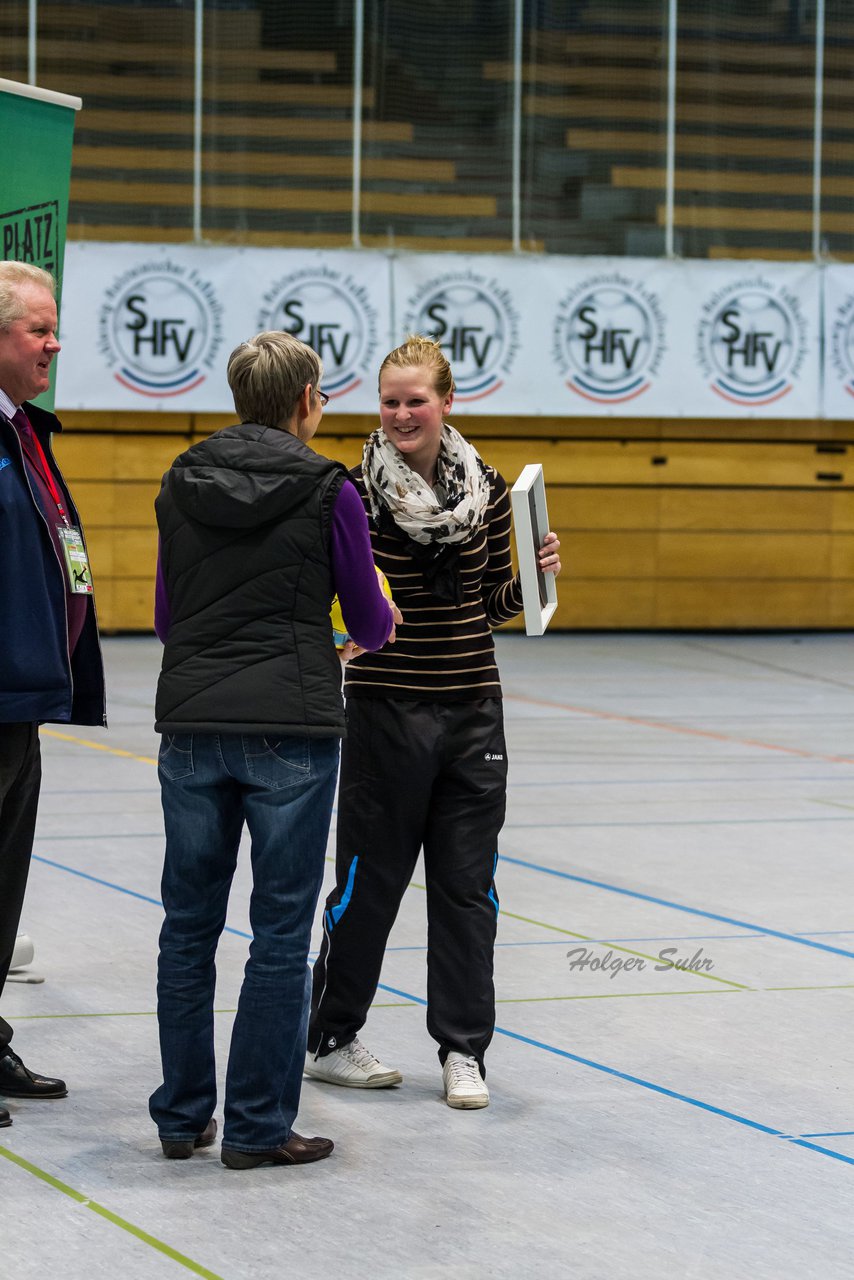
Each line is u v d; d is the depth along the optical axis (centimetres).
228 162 1952
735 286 2023
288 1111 452
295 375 453
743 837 945
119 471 2017
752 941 713
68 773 1116
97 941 684
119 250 1875
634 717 1443
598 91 2023
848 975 662
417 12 1977
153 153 1930
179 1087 452
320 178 1975
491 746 518
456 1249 392
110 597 2038
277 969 442
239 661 437
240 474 439
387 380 498
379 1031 577
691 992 632
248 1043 443
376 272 1945
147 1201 420
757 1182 441
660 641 2094
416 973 653
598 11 2012
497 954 683
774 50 2048
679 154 2042
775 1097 513
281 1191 429
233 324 1912
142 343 1889
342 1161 454
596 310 1997
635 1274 380
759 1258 391
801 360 2045
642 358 2011
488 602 533
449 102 1998
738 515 2197
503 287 1975
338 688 445
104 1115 486
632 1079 529
